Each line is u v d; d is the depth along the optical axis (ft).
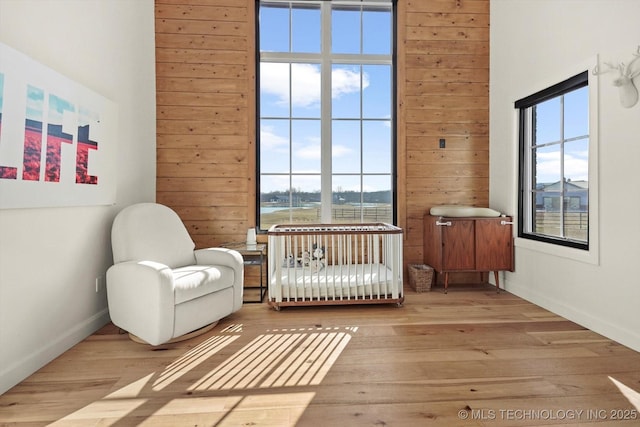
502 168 11.53
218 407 5.06
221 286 8.22
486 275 12.44
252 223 11.62
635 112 6.86
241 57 11.52
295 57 11.91
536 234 10.16
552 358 6.51
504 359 6.48
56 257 6.68
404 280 12.17
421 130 12.09
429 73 12.05
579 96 8.59
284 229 10.40
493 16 11.95
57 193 6.57
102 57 8.30
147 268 6.84
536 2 9.72
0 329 5.38
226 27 11.46
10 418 4.76
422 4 11.96
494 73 11.92
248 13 11.50
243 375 5.95
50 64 6.51
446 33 12.06
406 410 4.95
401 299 9.69
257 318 8.91
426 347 7.04
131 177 9.79
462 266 10.85
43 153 6.18
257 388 5.55
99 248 8.21
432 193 12.18
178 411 4.96
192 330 7.49
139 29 10.23
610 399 5.18
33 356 6.03
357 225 11.65
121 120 9.25
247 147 11.60
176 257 8.75
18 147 5.60
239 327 8.26
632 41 6.88
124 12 9.35
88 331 7.72
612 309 7.38
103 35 8.34
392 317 8.90
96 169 7.89
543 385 5.57
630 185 6.97
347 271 10.30
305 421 4.73
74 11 7.22
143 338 6.92
